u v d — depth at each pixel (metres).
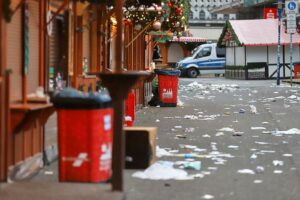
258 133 21.39
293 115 27.86
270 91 46.00
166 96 31.80
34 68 13.60
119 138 11.18
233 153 16.98
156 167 14.25
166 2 27.17
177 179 13.36
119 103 11.07
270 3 92.81
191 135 20.66
